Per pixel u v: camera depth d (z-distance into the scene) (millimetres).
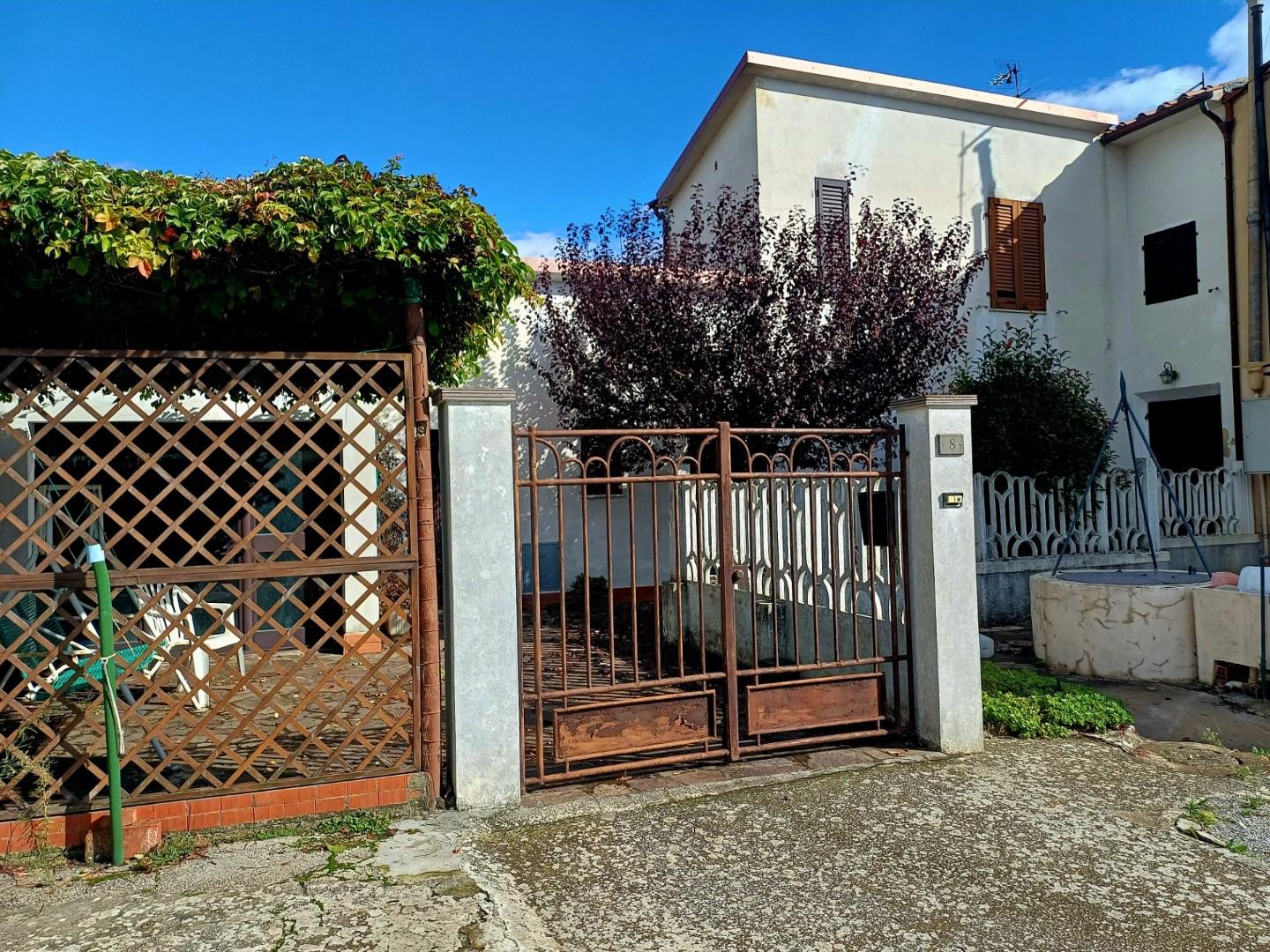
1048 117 13375
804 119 12102
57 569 3953
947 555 5223
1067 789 4629
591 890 3527
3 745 3887
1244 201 11969
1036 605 7672
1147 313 13633
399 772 4305
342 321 4637
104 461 3977
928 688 5289
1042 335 12883
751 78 11906
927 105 12828
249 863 3742
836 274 9172
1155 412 13656
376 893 3461
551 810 4344
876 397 9086
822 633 6641
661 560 10258
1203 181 12766
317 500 8492
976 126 13125
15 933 3186
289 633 4262
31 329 4219
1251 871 3693
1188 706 6152
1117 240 13875
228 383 4176
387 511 4414
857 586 6254
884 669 5844
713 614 8320
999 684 6207
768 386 8977
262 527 4176
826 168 12195
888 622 5953
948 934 3203
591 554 11172
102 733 4023
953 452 5254
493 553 4402
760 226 10102
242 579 4125
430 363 6027
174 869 3691
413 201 4086
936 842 3979
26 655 4727
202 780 4582
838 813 4316
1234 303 12141
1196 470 11180
